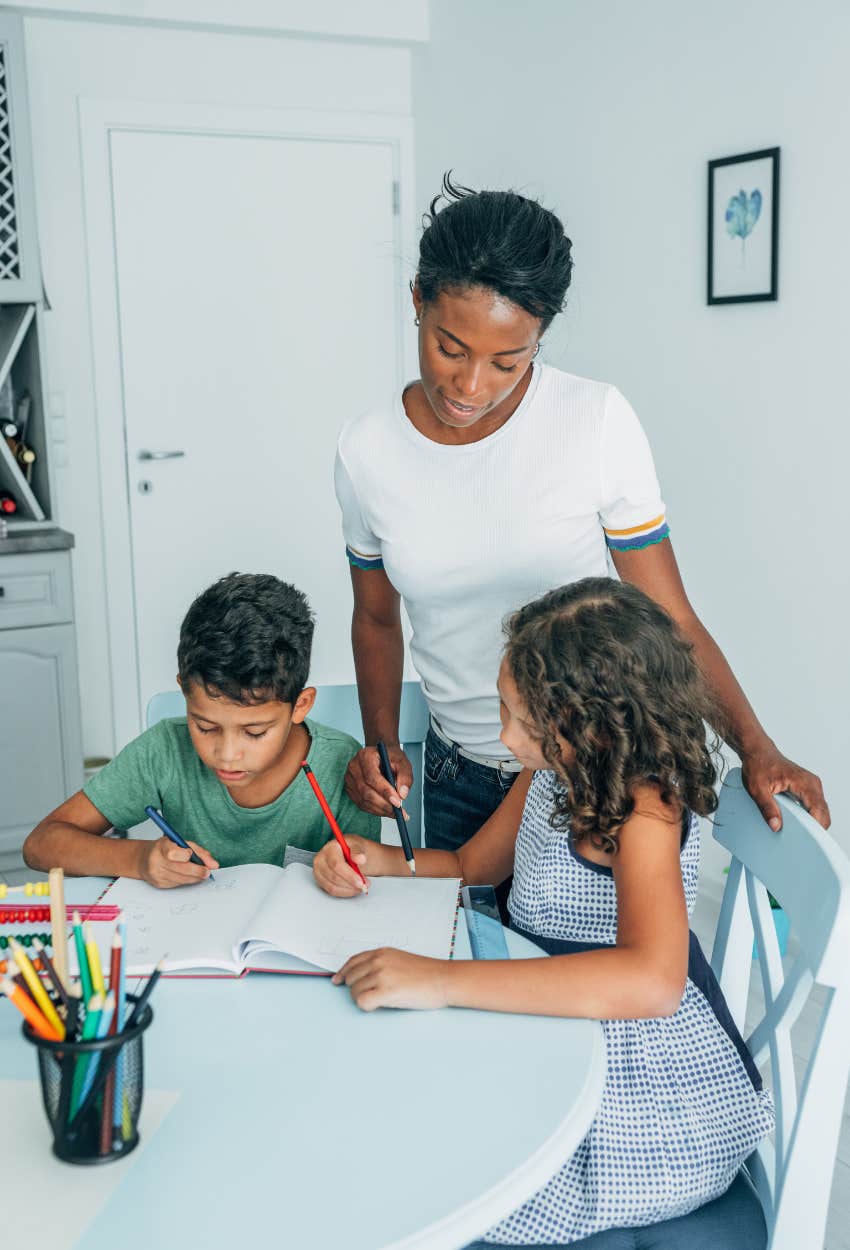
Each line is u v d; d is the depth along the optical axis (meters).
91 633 3.88
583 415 1.37
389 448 1.43
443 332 1.22
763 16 2.52
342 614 4.20
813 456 2.51
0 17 2.93
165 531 3.92
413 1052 0.97
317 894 1.22
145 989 0.83
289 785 1.41
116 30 3.62
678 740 1.11
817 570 2.54
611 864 1.16
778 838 1.21
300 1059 0.96
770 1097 1.17
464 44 3.66
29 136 3.01
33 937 1.13
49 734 3.16
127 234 3.74
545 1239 1.06
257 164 3.85
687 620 1.43
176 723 1.46
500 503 1.39
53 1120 0.82
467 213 1.19
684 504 2.93
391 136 4.00
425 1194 0.79
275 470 4.04
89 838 1.33
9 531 3.15
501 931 1.18
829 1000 1.05
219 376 3.91
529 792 1.30
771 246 2.55
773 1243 1.10
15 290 3.06
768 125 2.54
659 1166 1.07
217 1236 0.75
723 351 2.74
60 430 3.75
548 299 1.20
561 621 1.13
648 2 2.85
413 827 1.71
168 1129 0.87
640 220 2.97
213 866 1.24
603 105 3.05
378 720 1.62
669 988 1.03
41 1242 0.75
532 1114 0.88
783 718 2.69
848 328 2.39
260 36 3.77
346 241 4.01
